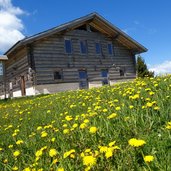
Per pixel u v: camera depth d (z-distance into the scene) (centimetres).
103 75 2561
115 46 2702
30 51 2111
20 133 493
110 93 685
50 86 2156
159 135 285
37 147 376
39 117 631
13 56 2412
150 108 385
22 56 2214
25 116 721
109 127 356
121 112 412
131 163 241
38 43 2148
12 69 2470
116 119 388
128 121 359
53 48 2228
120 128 344
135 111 392
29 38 2028
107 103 527
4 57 2561
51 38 2228
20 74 2303
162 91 501
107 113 440
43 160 309
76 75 2338
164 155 240
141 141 234
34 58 2114
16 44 2067
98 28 2572
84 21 2355
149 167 217
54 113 627
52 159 310
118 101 521
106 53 2608
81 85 2378
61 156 298
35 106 905
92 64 2472
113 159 257
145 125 337
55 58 2225
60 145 353
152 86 601
